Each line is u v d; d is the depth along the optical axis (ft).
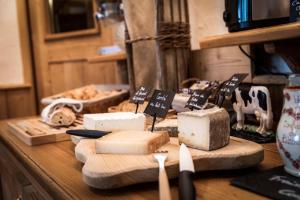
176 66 3.97
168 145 2.45
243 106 3.07
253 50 3.62
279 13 2.64
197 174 2.18
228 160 2.13
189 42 4.14
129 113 3.15
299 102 1.94
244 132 3.03
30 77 7.26
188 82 4.20
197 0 4.30
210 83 3.41
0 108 6.93
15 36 7.07
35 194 2.83
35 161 2.79
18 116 7.17
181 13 4.01
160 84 3.91
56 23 7.11
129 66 4.21
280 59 3.44
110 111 4.00
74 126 3.81
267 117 2.89
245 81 3.74
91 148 2.48
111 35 6.38
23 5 7.06
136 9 4.04
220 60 4.06
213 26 4.13
